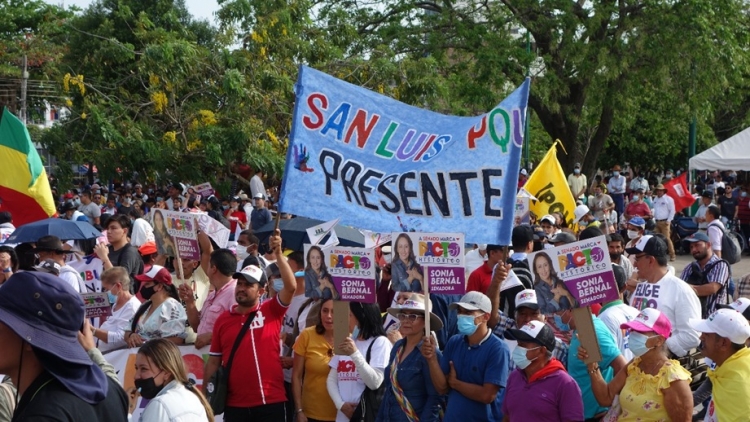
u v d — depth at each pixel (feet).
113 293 27.50
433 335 21.83
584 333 19.99
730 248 46.50
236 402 23.15
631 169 158.81
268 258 36.94
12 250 30.78
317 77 24.29
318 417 23.56
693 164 73.00
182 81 74.13
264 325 23.47
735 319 18.16
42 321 10.41
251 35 76.54
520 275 29.12
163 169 72.74
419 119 24.16
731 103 118.52
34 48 129.90
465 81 92.32
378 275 32.55
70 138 75.31
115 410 11.28
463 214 23.20
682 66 89.61
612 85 93.91
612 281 19.95
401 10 97.96
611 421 19.52
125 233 36.11
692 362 27.22
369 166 23.98
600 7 90.79
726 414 18.20
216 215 60.13
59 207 78.23
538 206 48.08
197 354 25.61
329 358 23.68
